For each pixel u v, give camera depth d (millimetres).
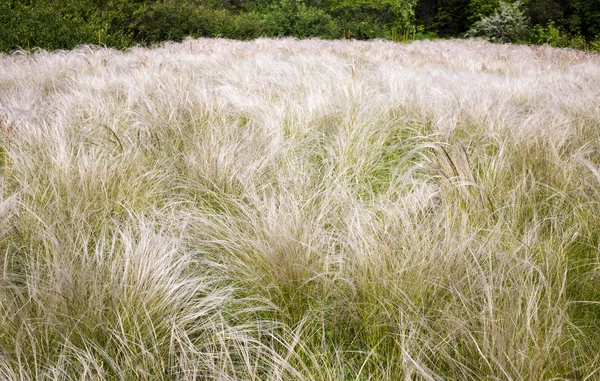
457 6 25781
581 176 3053
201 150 3445
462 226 2379
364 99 5004
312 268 2158
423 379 1661
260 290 2160
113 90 5406
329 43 13625
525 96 5602
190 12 14273
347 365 1892
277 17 17703
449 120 4020
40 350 1722
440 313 1909
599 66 9836
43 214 2543
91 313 1833
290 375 1688
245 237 2426
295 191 2979
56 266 1905
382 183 3512
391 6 21297
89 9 11719
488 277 2021
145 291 1903
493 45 15500
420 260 2133
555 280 2186
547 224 2699
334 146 3873
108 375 1693
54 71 6477
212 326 1923
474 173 3363
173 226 2631
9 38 8969
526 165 3260
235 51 9898
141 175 3072
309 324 1977
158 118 4164
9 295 1979
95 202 2709
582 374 1675
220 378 1625
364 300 2000
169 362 1818
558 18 23859
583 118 4293
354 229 2459
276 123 4145
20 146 3354
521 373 1551
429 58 10484
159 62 7383
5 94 5031
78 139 3785
